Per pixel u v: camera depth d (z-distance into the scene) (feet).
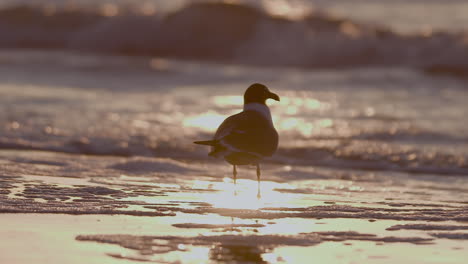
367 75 93.25
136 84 83.15
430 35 109.09
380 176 41.37
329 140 52.06
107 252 20.34
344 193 34.40
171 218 26.02
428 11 139.33
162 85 82.99
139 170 39.06
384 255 20.85
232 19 118.42
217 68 101.81
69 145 48.44
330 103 70.95
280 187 35.86
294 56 110.73
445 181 39.86
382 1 153.79
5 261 19.21
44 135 51.26
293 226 25.18
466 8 141.38
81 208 26.89
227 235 22.89
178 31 119.65
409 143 51.06
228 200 30.73
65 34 127.44
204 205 29.04
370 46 109.09
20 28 129.49
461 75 93.09
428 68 97.81
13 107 63.00
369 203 31.22
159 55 118.01
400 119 60.64
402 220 26.86
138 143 49.75
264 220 26.21
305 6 143.23
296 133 54.85
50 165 39.70
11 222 24.20
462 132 54.80
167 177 37.29
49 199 28.73
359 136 53.57
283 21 118.21
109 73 90.07
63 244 21.21
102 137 51.11
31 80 82.33
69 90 76.33
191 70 96.63
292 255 20.59
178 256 20.07
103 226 24.07
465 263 20.03
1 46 126.21
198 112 64.95
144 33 120.26
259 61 111.55
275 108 68.33
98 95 73.67
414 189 36.52
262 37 115.96
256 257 20.24
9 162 40.24
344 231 24.14
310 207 29.12
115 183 34.27
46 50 121.19
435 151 48.14
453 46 102.53
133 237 22.34
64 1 149.48
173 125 57.57
